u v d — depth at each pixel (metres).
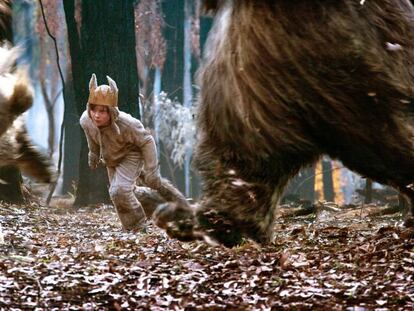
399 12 10.48
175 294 8.06
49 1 46.97
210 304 7.68
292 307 7.56
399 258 9.48
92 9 26.67
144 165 14.96
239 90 10.30
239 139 10.59
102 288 8.12
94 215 20.44
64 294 8.00
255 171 10.77
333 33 9.96
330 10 10.00
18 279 8.42
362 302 7.68
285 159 10.66
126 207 14.80
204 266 9.38
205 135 10.98
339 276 8.61
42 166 10.75
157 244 11.63
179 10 51.44
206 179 11.06
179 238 11.20
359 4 10.13
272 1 10.05
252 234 11.03
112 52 26.67
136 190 14.77
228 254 10.23
